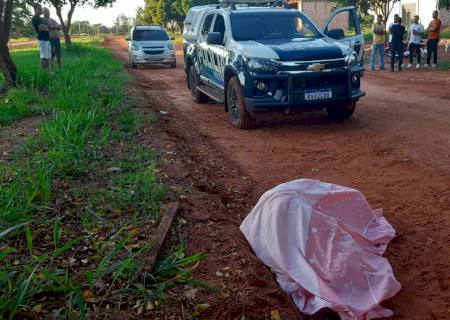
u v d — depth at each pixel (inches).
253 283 138.5
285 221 159.3
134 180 208.2
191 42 464.8
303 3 1815.9
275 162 268.1
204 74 432.5
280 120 375.6
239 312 125.3
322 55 322.3
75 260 146.3
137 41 888.3
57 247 153.3
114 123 323.6
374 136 314.8
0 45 466.0
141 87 582.9
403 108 402.0
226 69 355.3
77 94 399.2
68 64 724.7
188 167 242.1
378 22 691.4
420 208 200.8
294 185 173.5
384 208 202.1
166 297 129.0
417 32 690.8
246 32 369.7
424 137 305.6
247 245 165.6
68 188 203.0
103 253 150.6
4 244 153.6
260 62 320.2
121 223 171.2
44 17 649.6
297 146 299.3
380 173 243.8
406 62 768.9
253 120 343.9
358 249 153.6
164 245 158.4
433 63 698.2
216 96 395.2
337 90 327.9
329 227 157.8
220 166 260.8
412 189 221.0
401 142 297.3
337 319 135.8
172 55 886.4
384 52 769.6
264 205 167.5
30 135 280.8
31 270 127.9
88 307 124.3
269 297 134.6
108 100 395.2
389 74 642.8
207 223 175.0
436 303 140.2
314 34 379.6
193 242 160.1
